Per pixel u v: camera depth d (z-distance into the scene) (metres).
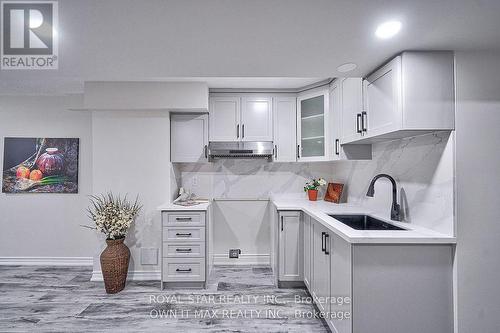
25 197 3.43
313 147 3.03
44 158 3.41
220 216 3.53
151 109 2.94
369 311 1.48
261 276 3.08
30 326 2.08
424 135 1.75
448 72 1.52
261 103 3.21
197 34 1.32
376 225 2.15
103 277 2.73
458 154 1.50
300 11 1.13
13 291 2.69
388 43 1.43
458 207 1.49
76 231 3.45
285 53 1.54
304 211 2.61
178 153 3.14
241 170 3.53
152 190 2.99
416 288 1.49
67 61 1.61
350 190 3.00
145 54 1.54
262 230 3.54
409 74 1.51
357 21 1.21
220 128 3.19
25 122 3.42
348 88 2.30
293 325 2.10
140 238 2.97
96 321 2.15
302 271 2.74
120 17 1.17
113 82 2.87
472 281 1.48
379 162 2.36
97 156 2.96
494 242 1.49
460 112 1.51
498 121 1.52
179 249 2.73
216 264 3.51
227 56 1.58
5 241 3.42
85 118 3.45
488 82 1.53
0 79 1.89
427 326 1.49
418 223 1.80
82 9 1.11
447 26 1.26
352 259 1.48
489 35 1.35
